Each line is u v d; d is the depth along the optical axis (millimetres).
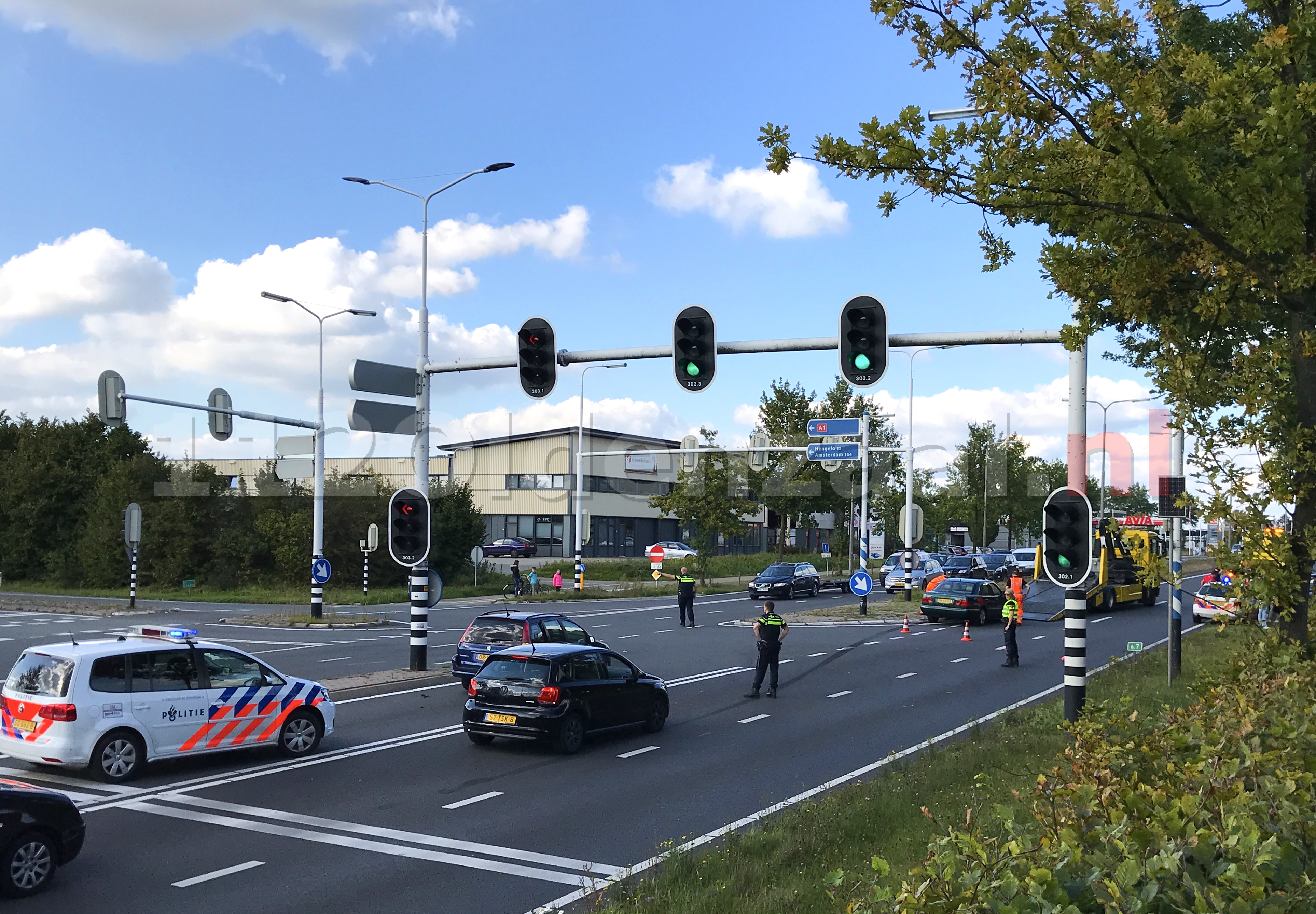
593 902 7754
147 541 48500
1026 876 3557
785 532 58281
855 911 3658
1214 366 8750
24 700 11359
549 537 71000
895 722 16250
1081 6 7520
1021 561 54156
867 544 35344
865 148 7844
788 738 14953
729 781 12203
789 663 23672
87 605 38344
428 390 20641
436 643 27312
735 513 52312
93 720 11273
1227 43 9578
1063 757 6156
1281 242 7055
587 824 10242
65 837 8062
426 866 8766
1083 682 13305
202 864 8695
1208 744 5020
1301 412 7598
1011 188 7855
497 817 10453
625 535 75688
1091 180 7664
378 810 10633
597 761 13344
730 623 33156
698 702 18297
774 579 43781
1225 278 8008
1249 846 3490
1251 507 7559
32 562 54312
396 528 20500
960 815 9109
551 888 8242
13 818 7762
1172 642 18375
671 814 10672
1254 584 7441
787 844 8742
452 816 10453
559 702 13602
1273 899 3232
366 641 27578
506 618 18422
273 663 22469
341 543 48719
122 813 10250
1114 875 3295
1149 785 4785
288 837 9562
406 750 13742
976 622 32469
